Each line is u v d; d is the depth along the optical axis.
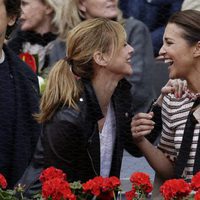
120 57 15.69
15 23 17.06
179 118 16.14
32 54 20.53
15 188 15.13
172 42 15.93
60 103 15.50
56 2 20.64
